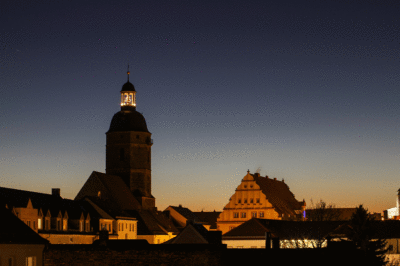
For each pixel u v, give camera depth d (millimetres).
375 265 58125
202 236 88125
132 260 46000
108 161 157750
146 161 158125
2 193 91625
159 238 144750
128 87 159125
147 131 159375
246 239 110438
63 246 47062
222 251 45406
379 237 103625
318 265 45625
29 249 59312
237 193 158875
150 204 158375
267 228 110188
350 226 110688
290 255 45812
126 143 156250
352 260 46406
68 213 107312
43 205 100250
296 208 172250
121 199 146375
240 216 157750
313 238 99562
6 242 56562
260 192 156875
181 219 178375
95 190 144500
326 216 143750
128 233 131250
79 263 46625
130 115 158375
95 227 114375
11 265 56969
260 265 45281
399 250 111812
